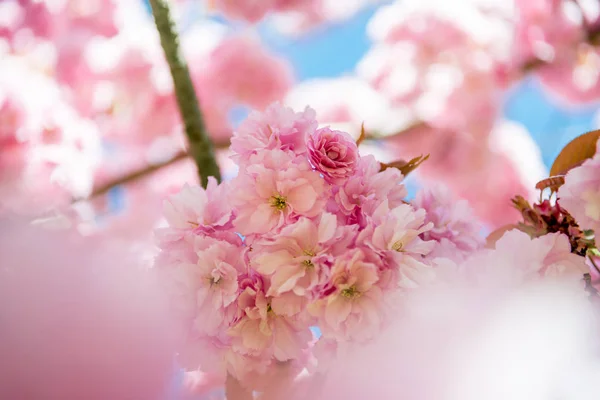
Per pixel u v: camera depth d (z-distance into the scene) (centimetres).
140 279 91
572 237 106
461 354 95
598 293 102
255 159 100
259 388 101
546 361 95
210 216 101
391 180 101
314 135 101
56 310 89
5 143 125
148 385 90
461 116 229
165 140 234
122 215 219
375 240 99
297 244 99
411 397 94
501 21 238
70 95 210
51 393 89
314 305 98
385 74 243
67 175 126
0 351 88
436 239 103
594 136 108
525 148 246
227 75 242
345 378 96
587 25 239
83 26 216
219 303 99
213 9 259
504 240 100
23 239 91
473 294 98
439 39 233
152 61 224
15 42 193
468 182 240
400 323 97
